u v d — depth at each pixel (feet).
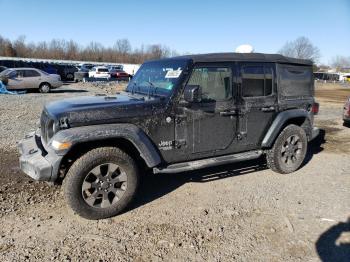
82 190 12.78
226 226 12.87
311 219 13.51
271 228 12.75
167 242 11.73
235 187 16.65
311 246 11.63
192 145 15.11
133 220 13.28
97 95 16.26
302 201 15.17
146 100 14.26
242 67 16.15
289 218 13.56
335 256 11.08
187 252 11.19
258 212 14.03
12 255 10.87
